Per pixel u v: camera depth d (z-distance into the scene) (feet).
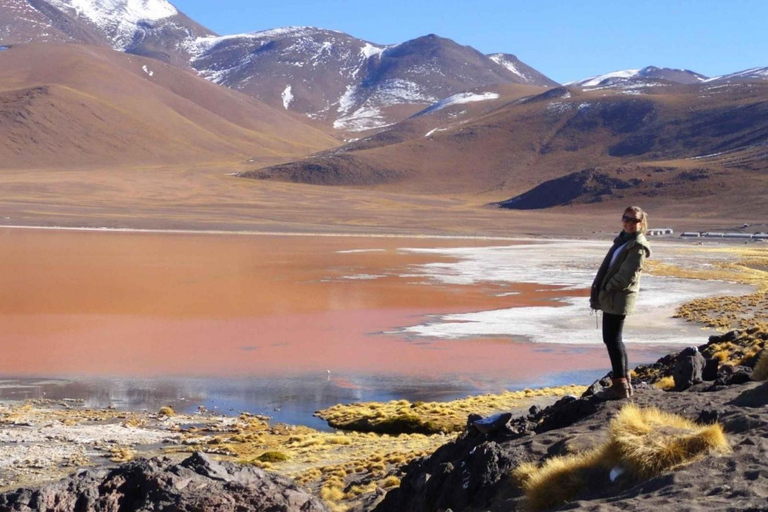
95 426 83.92
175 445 76.69
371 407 92.22
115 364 115.03
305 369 113.50
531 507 22.68
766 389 26.45
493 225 504.02
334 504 47.16
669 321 150.41
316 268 247.09
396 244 355.77
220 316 157.38
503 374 109.91
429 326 147.54
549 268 253.65
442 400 96.94
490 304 174.60
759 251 331.57
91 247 302.86
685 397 29.37
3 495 27.43
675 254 315.17
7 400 95.09
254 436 79.66
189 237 369.71
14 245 301.02
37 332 137.59
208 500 27.37
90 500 27.40
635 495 19.38
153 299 177.37
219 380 106.93
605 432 25.99
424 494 29.96
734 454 19.79
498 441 32.96
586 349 126.93
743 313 155.94
